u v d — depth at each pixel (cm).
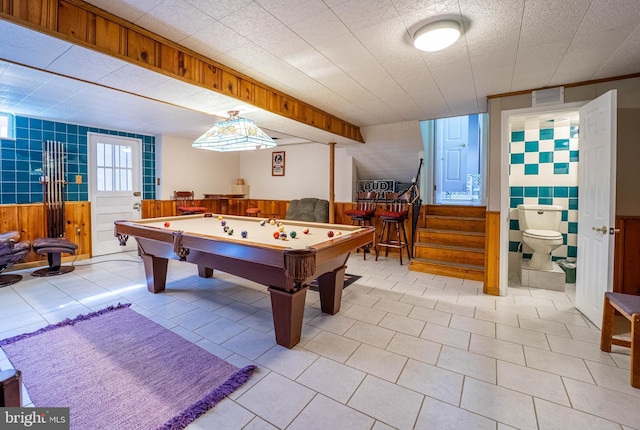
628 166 284
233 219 407
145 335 241
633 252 286
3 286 352
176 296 329
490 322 271
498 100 335
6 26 157
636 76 277
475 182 556
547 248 357
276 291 225
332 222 525
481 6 178
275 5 177
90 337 236
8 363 201
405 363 207
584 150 288
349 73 277
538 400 171
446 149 576
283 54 241
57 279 383
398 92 330
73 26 173
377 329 257
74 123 475
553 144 395
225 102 285
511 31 205
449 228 473
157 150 577
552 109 310
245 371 192
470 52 236
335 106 383
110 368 197
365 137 511
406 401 170
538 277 365
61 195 454
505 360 211
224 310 294
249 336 243
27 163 433
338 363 207
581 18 190
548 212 374
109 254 521
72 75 224
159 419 154
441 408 165
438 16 189
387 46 227
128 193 544
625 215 288
